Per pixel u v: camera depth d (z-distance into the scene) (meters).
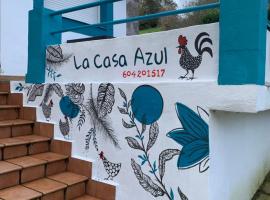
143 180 3.34
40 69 4.53
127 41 3.57
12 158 3.87
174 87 3.12
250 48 2.71
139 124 3.38
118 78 3.68
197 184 2.96
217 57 2.92
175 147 3.11
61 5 7.39
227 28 2.81
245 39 2.73
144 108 3.35
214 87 2.87
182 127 3.06
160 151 3.21
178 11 3.18
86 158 3.90
